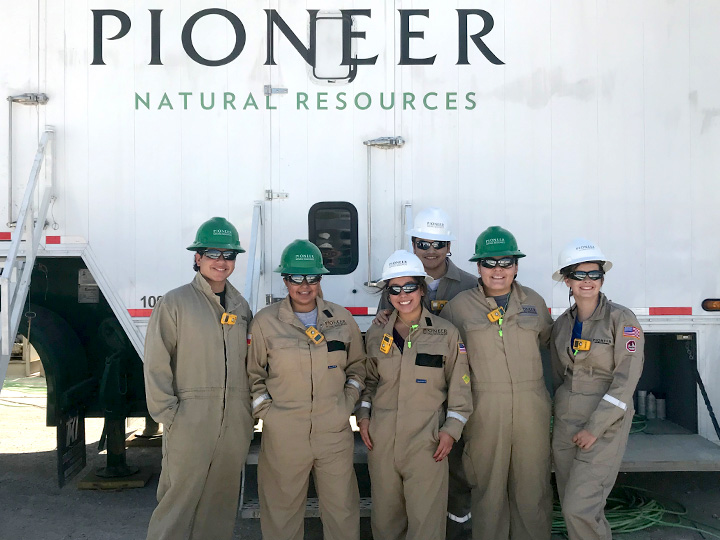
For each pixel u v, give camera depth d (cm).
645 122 412
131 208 409
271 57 412
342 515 309
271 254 411
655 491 472
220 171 411
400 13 412
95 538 393
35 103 408
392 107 412
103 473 489
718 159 411
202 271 319
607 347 311
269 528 315
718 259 412
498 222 411
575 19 412
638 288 410
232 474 316
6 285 367
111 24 412
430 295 370
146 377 306
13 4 411
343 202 411
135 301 409
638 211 411
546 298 410
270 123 412
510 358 318
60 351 455
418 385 311
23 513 431
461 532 364
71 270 487
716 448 386
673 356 438
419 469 307
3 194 411
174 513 301
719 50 411
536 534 323
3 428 660
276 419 305
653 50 412
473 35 412
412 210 409
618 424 304
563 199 411
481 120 411
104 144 409
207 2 412
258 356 316
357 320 411
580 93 411
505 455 319
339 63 412
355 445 372
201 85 411
